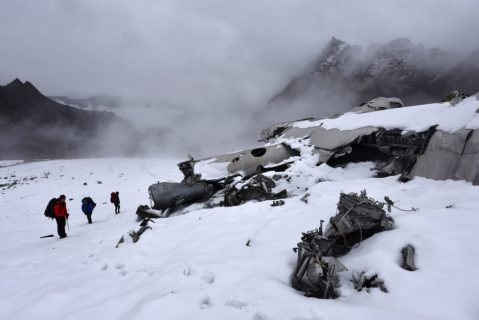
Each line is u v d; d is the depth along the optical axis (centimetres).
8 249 933
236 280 451
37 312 458
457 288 354
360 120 1187
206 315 375
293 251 514
